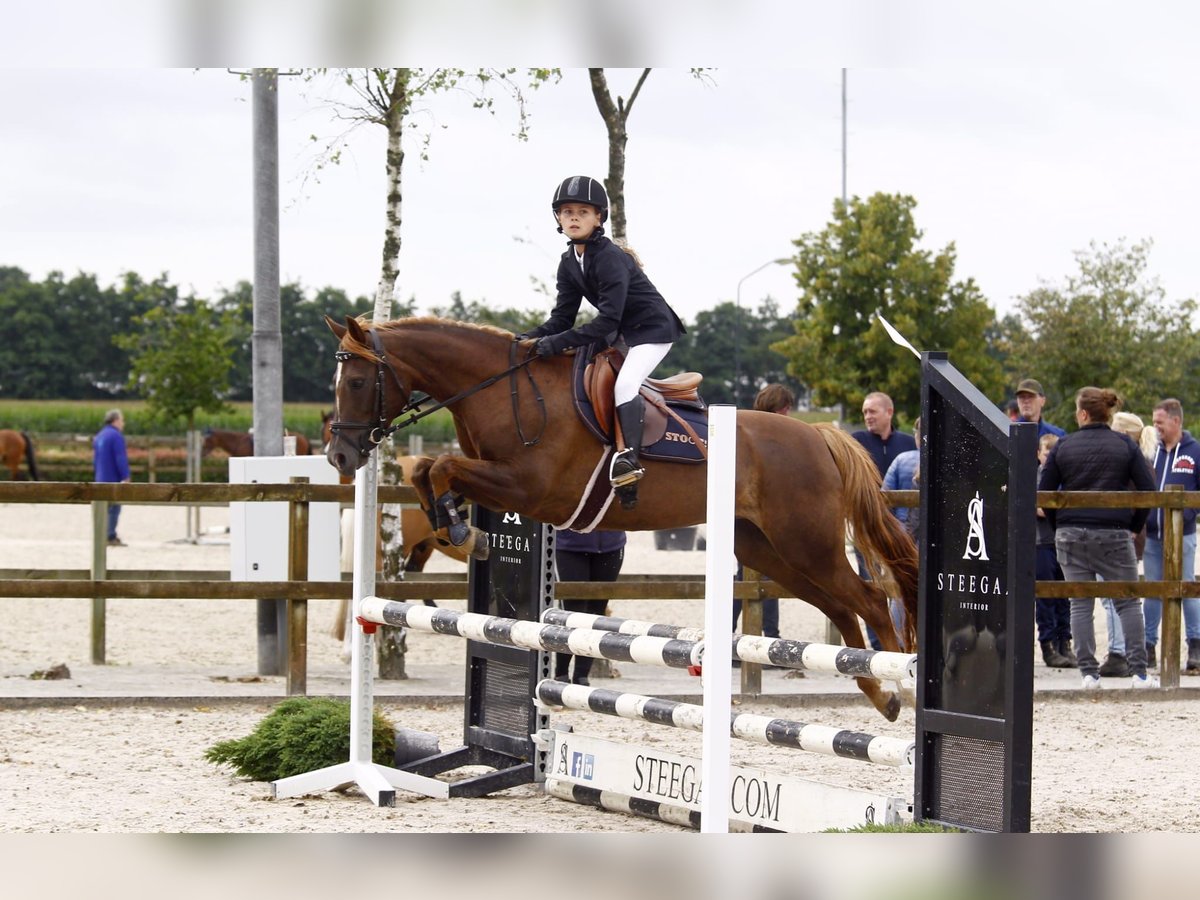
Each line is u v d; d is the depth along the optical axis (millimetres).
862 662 6383
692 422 8547
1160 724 10984
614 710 7488
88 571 13164
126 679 12195
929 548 6473
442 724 10719
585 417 8039
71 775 8258
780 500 8750
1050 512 13773
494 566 8859
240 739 8664
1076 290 49531
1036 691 12016
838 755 6625
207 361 43406
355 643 8117
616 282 7992
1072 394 47531
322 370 92438
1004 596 6051
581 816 7820
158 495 11406
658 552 28016
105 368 95688
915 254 45812
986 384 46344
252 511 12875
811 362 47625
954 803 6316
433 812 7723
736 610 13305
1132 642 12383
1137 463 12312
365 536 8125
